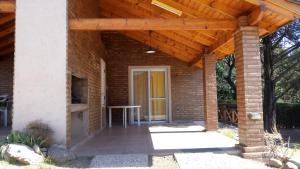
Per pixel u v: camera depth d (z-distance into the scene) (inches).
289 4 212.7
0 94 438.0
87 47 317.1
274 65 655.8
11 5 235.0
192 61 474.0
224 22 250.1
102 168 193.9
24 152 193.0
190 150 242.4
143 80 508.1
